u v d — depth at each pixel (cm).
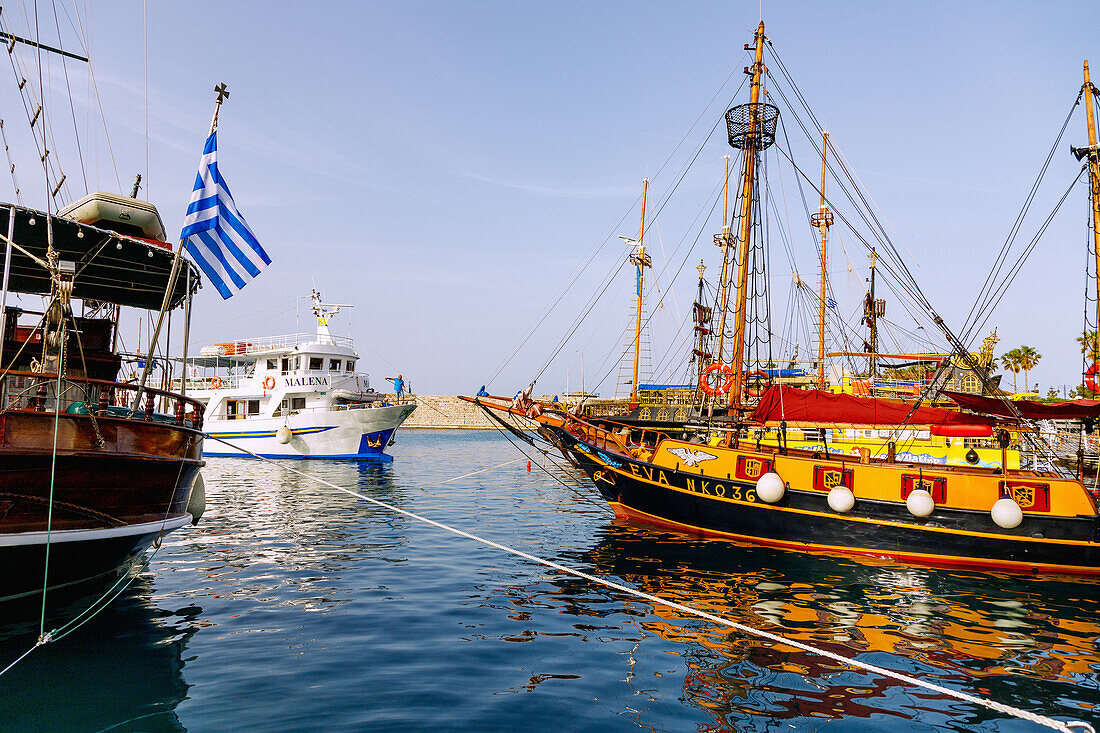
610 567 1495
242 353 4788
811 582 1391
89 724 691
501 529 1975
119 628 1009
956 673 901
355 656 909
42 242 1260
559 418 2252
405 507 2431
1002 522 1527
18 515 930
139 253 1327
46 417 955
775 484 1714
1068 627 1112
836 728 727
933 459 2112
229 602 1165
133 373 1623
